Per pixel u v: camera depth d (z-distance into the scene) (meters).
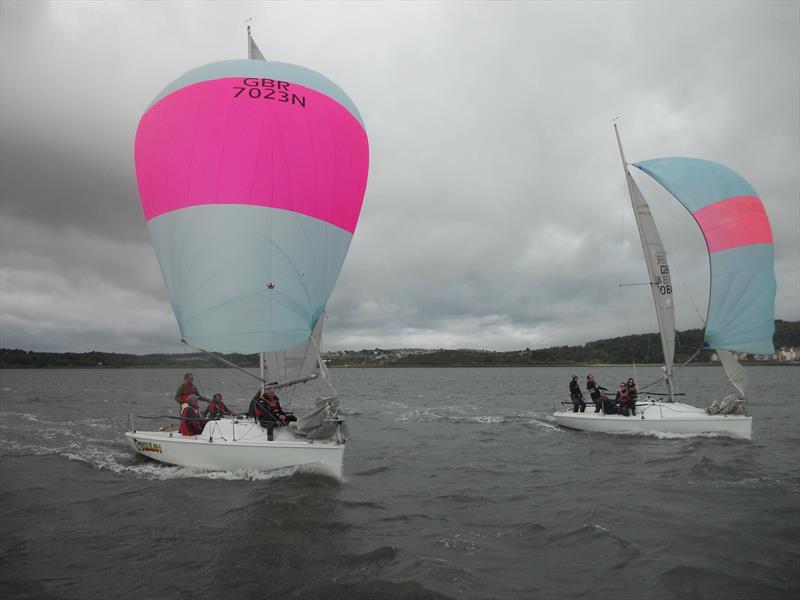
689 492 9.76
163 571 6.30
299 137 10.67
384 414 25.77
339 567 6.41
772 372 108.50
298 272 10.44
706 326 16.33
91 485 10.37
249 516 8.25
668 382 17.11
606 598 5.62
